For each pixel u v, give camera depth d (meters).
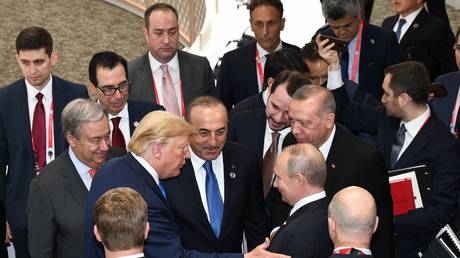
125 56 9.09
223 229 3.77
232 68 5.32
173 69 4.96
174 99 4.94
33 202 3.68
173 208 3.73
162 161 3.39
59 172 3.72
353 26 5.13
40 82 4.41
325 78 4.42
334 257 2.99
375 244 3.69
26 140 4.44
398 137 4.18
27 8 10.15
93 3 10.42
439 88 4.15
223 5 9.20
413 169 4.00
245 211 3.95
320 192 3.33
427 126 4.06
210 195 3.78
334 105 3.69
